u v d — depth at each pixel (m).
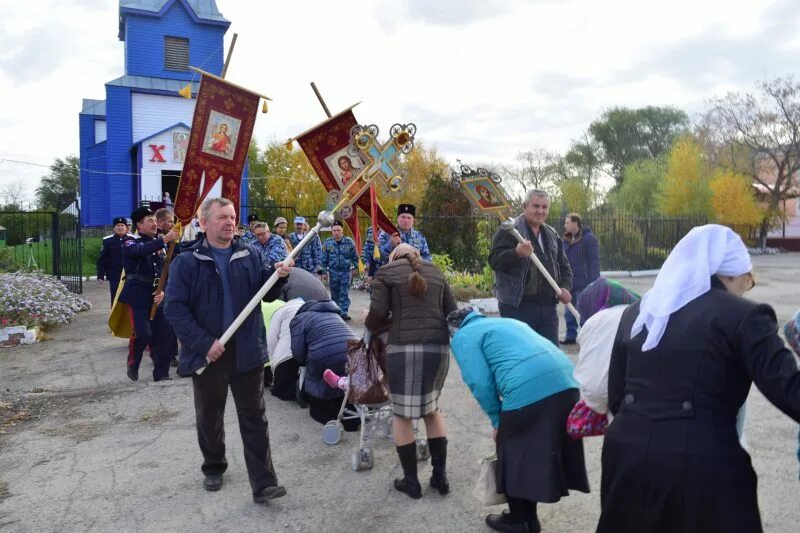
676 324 2.27
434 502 4.02
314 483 4.36
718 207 36.59
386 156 4.78
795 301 13.35
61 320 10.66
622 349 2.49
